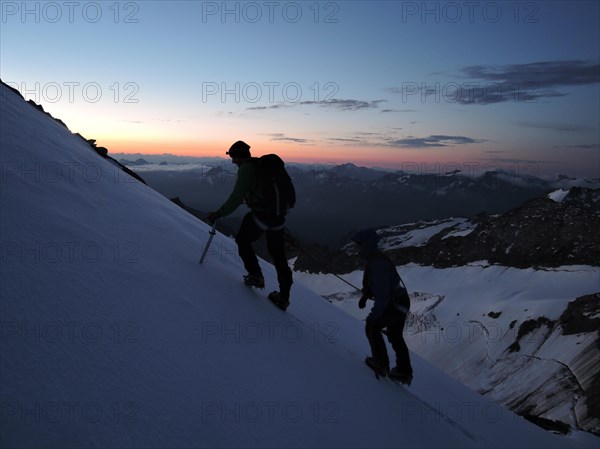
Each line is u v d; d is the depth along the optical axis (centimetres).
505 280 16225
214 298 513
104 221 561
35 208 476
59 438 245
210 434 302
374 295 556
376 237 578
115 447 256
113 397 289
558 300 12738
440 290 16312
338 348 598
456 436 526
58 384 278
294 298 840
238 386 371
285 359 459
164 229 685
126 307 392
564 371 9888
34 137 736
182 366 355
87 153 1104
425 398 654
